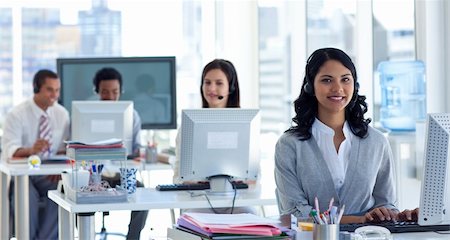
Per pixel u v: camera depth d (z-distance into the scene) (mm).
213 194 4094
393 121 5207
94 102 5559
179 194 4129
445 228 3014
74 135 5543
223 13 7773
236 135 4109
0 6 7895
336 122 3311
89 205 3756
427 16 5082
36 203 5945
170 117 6445
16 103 7918
